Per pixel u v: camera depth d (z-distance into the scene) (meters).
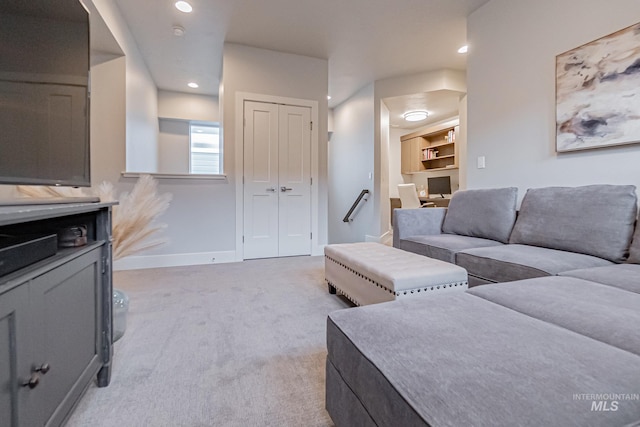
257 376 1.34
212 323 1.90
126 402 1.17
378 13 3.11
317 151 4.11
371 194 5.06
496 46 2.82
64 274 0.93
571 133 2.23
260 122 3.84
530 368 0.64
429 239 2.48
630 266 1.53
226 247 3.72
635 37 1.91
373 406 0.72
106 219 1.27
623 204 1.76
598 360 0.67
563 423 0.50
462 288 1.67
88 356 1.11
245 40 3.62
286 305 2.22
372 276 1.74
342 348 0.89
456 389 0.59
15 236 0.96
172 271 3.22
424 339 0.79
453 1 2.91
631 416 0.52
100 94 3.17
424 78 4.54
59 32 1.23
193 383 1.29
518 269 1.69
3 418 0.66
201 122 5.60
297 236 4.04
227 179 3.71
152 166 4.79
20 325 0.72
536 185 2.50
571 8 2.25
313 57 4.05
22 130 1.01
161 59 4.10
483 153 2.95
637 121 1.90
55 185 1.20
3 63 0.93
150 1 2.89
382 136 4.95
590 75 2.12
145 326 1.86
